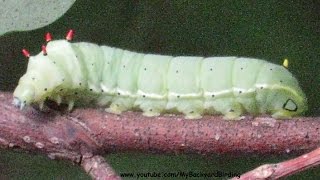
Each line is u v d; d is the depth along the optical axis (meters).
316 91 0.23
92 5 0.23
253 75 0.22
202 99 0.22
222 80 0.22
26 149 0.19
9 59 0.23
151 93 0.22
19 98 0.19
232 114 0.22
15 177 0.22
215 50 0.23
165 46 0.23
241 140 0.19
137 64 0.22
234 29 0.23
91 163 0.19
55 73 0.21
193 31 0.23
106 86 0.22
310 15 0.23
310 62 0.23
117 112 0.20
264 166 0.17
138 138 0.19
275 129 0.19
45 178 0.22
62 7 0.18
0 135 0.19
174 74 0.22
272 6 0.23
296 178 0.22
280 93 0.22
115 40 0.23
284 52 0.23
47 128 0.19
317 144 0.19
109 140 0.19
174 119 0.19
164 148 0.19
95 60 0.22
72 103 0.19
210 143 0.19
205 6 0.23
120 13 0.23
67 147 0.19
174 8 0.23
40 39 0.23
